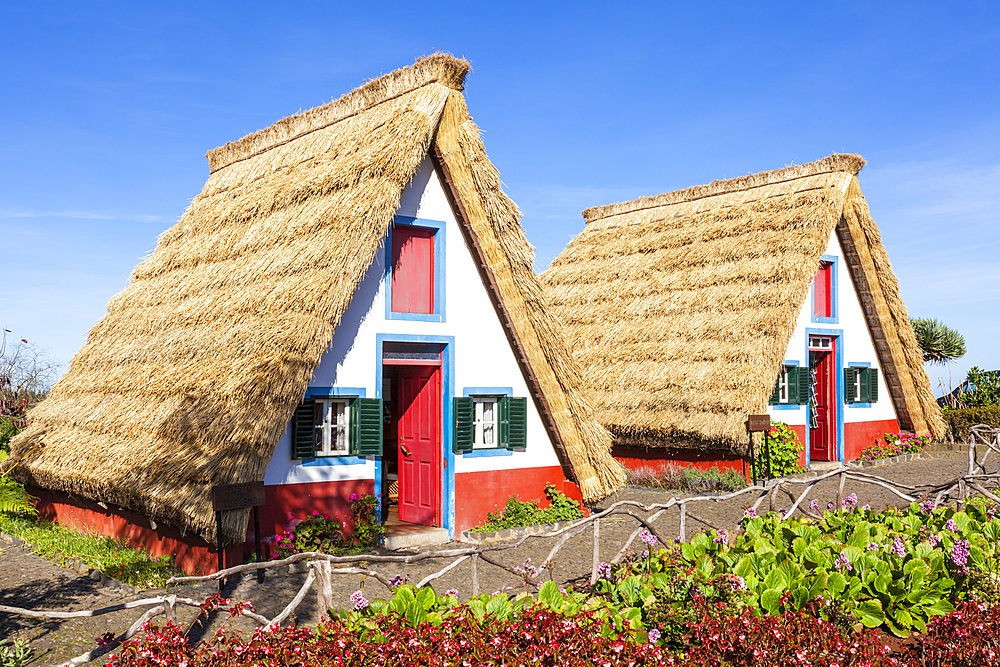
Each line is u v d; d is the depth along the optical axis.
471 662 4.86
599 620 5.66
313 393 10.09
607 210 23.73
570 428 12.40
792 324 16.55
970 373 27.03
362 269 9.84
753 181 20.25
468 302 11.87
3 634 6.86
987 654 5.48
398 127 10.86
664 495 15.34
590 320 20.12
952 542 7.60
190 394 9.45
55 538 10.95
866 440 20.80
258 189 12.73
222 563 8.44
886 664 5.46
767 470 15.95
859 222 19.66
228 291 10.92
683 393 16.52
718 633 5.50
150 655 4.49
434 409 11.71
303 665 4.64
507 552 10.34
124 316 13.12
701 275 18.73
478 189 11.59
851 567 6.94
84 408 11.60
